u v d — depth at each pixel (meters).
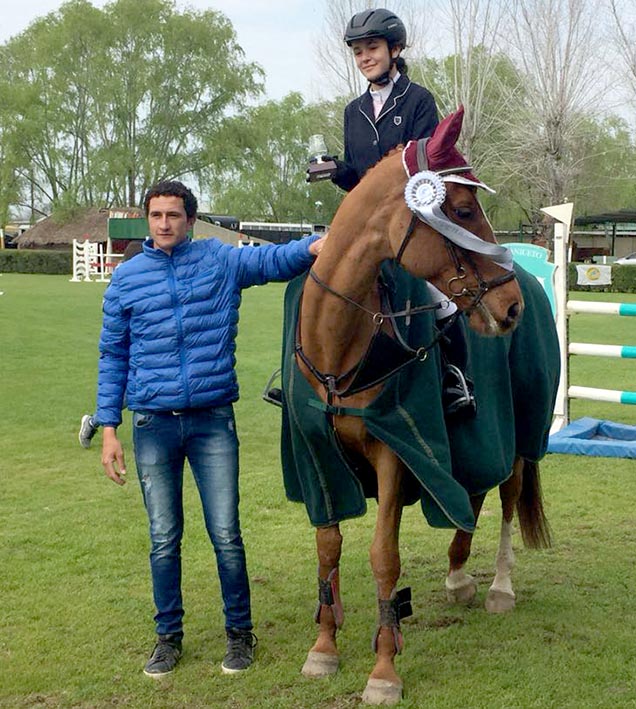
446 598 4.60
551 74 32.69
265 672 3.77
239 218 55.34
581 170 35.59
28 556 5.21
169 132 48.78
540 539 4.73
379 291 3.47
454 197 3.25
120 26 47.62
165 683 3.69
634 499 6.34
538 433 4.45
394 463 3.46
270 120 53.31
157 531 3.83
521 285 4.41
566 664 3.82
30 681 3.70
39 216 59.72
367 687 3.53
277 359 13.04
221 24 48.97
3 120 47.38
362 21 3.91
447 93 33.78
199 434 3.81
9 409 9.54
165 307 3.74
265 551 5.30
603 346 8.04
